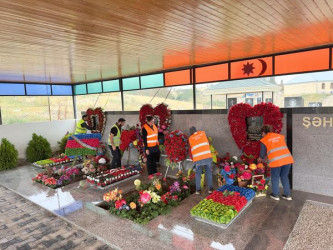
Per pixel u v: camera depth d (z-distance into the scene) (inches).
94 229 141.5
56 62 234.7
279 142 164.4
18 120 375.9
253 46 203.6
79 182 230.8
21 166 316.5
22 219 161.5
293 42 193.9
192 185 201.6
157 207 158.4
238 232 131.0
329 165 173.8
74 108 450.0
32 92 382.6
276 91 281.7
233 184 195.3
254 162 198.4
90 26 134.6
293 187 190.4
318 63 211.2
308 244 119.8
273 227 134.4
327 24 148.6
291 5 115.7
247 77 253.9
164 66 292.2
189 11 118.6
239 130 204.8
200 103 310.0
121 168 246.2
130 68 295.6
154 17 124.9
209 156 180.4
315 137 177.8
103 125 347.3
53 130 381.7
